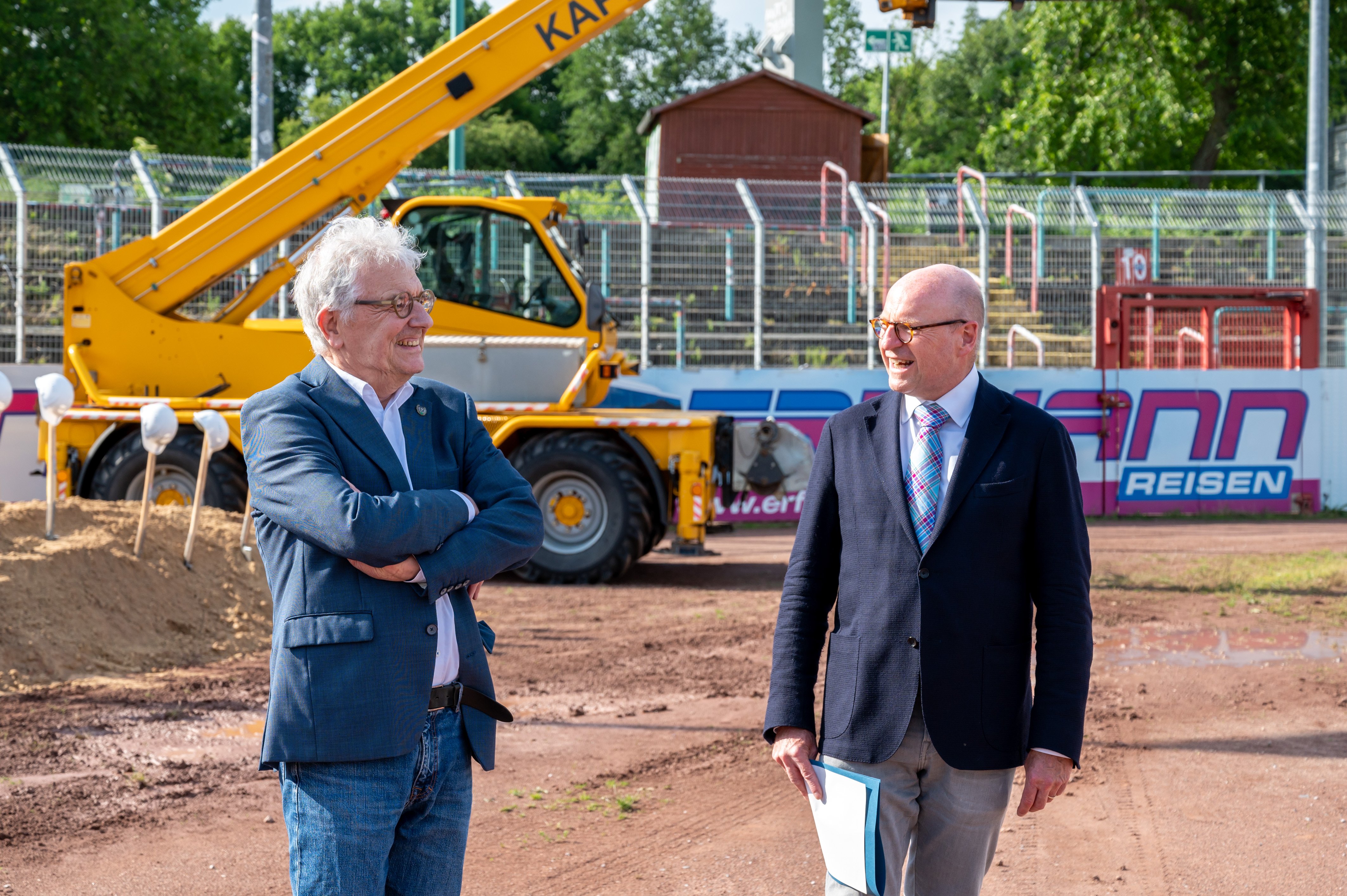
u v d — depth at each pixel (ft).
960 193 57.16
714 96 74.95
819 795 8.50
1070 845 14.02
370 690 7.26
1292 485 53.93
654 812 15.14
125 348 34.19
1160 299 54.90
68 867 12.91
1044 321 56.08
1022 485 8.39
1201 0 102.17
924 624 8.35
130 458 33.22
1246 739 18.24
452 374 34.45
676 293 55.31
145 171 48.01
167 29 115.75
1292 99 106.01
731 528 35.29
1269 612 28.48
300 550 7.48
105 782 15.70
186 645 22.81
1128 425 53.01
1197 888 12.71
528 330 34.60
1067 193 57.06
